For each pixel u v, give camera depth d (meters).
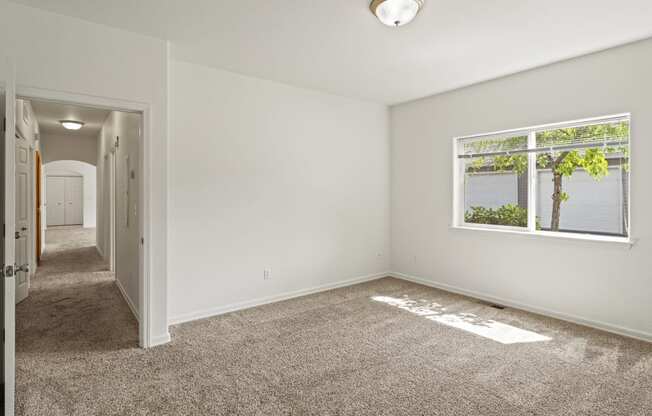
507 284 4.06
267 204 4.18
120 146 4.67
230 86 3.87
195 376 2.49
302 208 4.49
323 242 4.70
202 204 3.69
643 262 3.10
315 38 3.04
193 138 3.63
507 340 3.10
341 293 4.56
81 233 11.15
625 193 3.29
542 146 3.85
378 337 3.17
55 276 5.46
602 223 3.44
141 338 2.96
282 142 4.29
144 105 2.95
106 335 3.21
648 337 3.06
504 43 3.12
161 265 3.04
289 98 4.34
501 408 2.13
